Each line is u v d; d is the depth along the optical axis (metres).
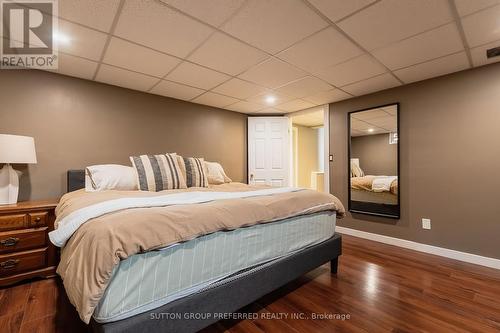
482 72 2.51
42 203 2.28
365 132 3.47
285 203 1.79
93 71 2.66
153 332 1.07
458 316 1.59
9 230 2.02
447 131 2.73
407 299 1.80
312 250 1.96
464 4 1.61
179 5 1.62
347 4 1.61
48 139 2.65
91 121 2.92
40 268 2.14
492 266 2.41
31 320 1.53
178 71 2.67
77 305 0.94
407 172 3.05
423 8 1.65
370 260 2.60
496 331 1.44
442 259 2.63
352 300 1.79
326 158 3.98
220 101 3.82
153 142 3.43
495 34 1.95
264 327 1.48
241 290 1.43
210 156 4.07
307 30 1.91
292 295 1.86
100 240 0.98
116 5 1.61
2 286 1.99
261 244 1.59
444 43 2.09
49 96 2.66
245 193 1.98
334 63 2.48
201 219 1.26
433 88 2.84
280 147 4.54
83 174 2.78
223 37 2.01
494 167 2.43
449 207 2.72
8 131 2.43
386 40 2.05
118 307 1.00
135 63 2.47
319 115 5.01
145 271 1.07
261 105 4.05
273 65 2.53
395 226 3.16
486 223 2.47
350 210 3.64
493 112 2.45
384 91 3.28
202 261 1.27
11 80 2.46
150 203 1.34
